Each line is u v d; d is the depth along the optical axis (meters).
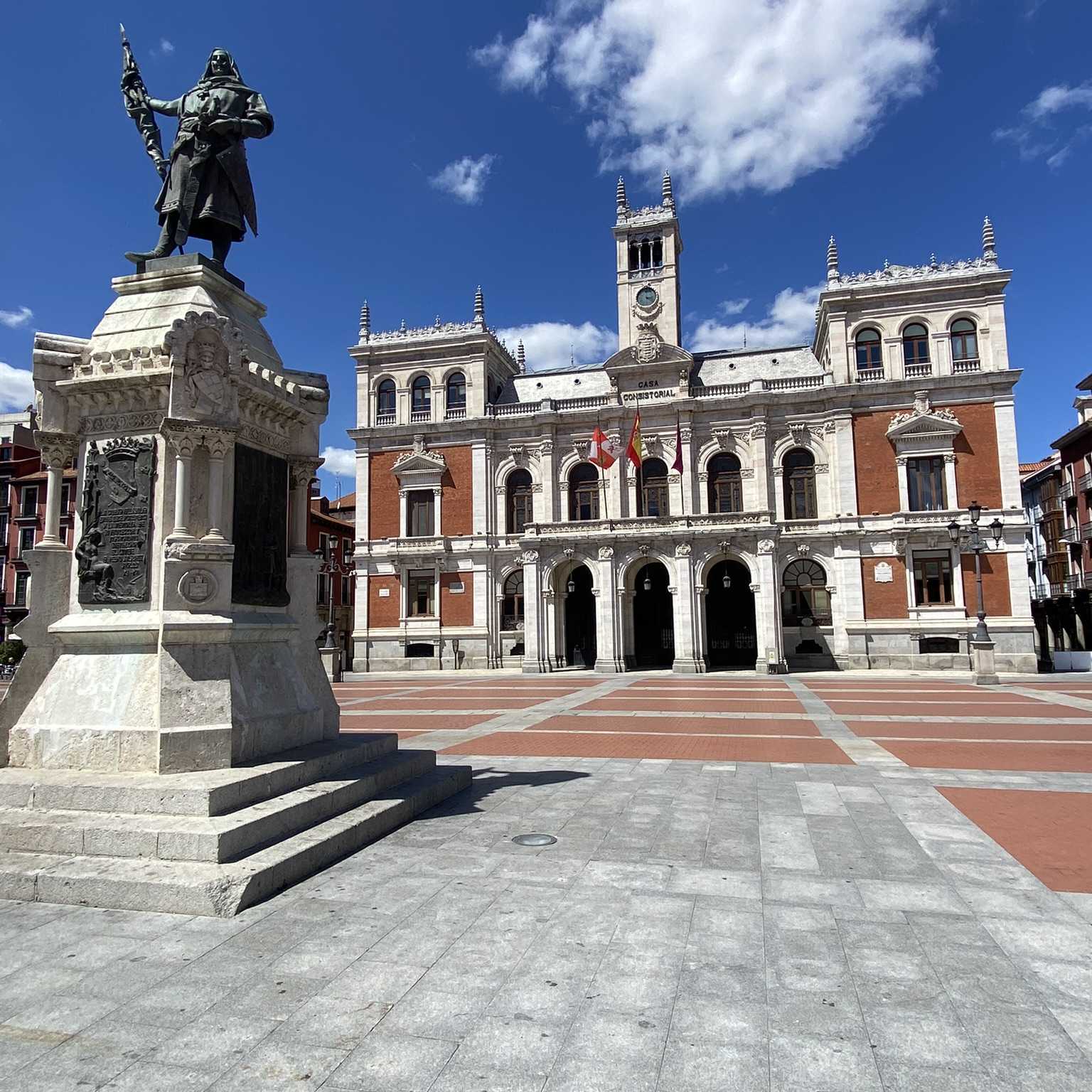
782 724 19.28
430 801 9.90
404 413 52.56
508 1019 4.62
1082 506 52.09
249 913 6.25
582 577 52.78
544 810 9.79
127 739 7.94
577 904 6.50
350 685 37.56
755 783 11.51
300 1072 4.07
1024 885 6.98
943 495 43.22
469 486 50.81
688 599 43.47
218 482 8.95
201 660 8.48
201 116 10.40
